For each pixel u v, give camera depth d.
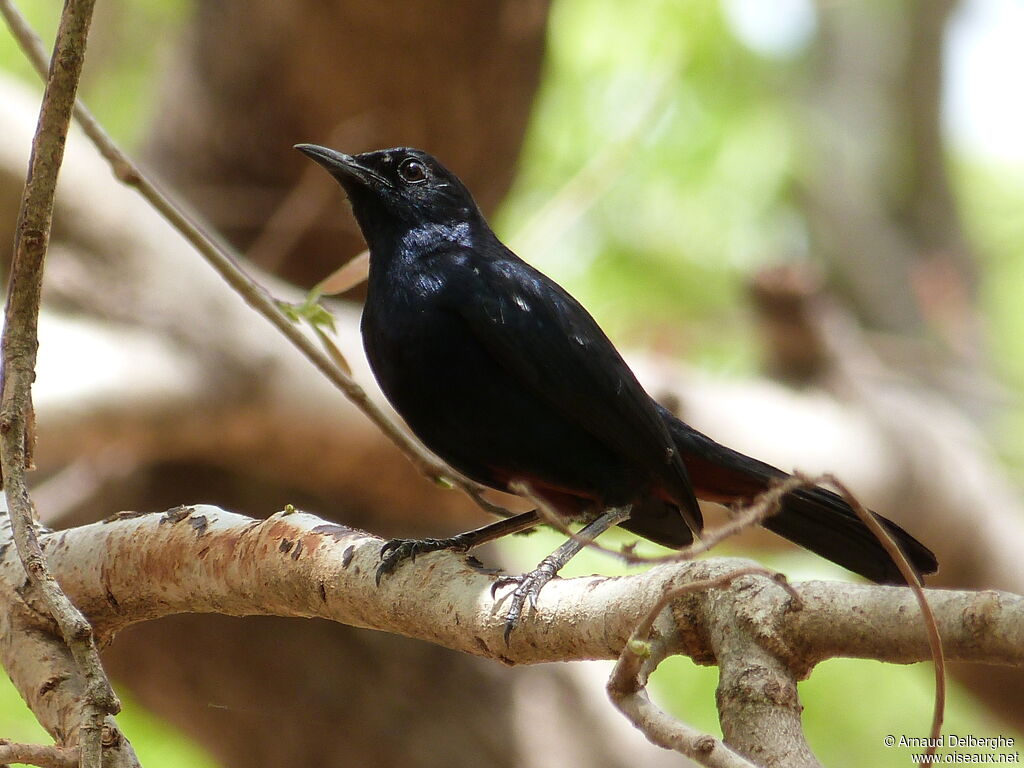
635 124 12.45
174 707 13.07
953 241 19.94
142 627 12.69
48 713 4.92
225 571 5.43
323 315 6.69
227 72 13.17
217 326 10.99
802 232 19.64
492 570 4.89
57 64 4.75
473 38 12.09
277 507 12.78
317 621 12.70
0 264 11.22
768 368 14.44
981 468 14.95
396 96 12.66
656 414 7.18
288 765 12.76
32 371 4.86
